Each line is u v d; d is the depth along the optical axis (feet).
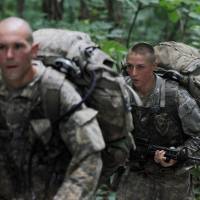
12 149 18.02
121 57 35.37
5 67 16.63
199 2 39.27
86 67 18.02
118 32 40.93
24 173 18.17
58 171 18.22
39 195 18.30
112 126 18.71
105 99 18.12
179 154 24.73
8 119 17.66
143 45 24.72
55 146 17.83
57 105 16.99
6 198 18.84
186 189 26.86
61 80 17.11
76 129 16.80
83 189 16.61
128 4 40.86
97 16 49.44
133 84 25.25
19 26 16.51
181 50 26.58
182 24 45.91
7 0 64.85
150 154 25.38
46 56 18.44
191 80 25.25
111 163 19.66
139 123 25.23
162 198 26.71
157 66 26.37
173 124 25.26
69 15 49.19
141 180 26.48
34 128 17.28
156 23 50.80
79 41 18.89
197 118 24.99
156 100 25.07
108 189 31.68
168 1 38.04
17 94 17.30
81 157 16.74
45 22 42.09
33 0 59.11
